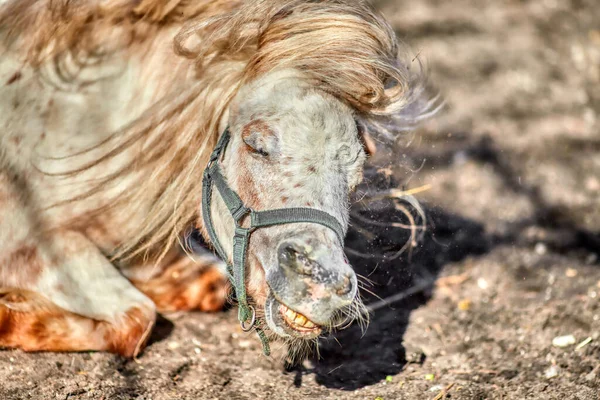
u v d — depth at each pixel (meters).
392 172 7.70
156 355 7.31
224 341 7.66
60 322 7.02
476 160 11.77
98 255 7.24
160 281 7.89
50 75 6.95
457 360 7.61
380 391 7.02
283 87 6.04
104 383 6.73
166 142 6.64
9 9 7.21
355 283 5.74
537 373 7.38
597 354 7.64
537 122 13.02
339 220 5.88
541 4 17.38
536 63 14.95
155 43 6.75
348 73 6.01
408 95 6.56
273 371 7.27
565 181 11.52
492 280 9.18
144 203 6.92
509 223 10.45
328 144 5.88
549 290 8.98
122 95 6.88
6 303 7.00
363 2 6.45
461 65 14.58
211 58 6.41
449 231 10.12
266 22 6.11
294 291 5.64
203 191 6.49
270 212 5.87
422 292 8.87
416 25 15.86
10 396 6.45
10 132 6.99
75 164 6.91
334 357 7.60
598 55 15.48
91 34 6.87
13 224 7.05
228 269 6.48
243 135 6.04
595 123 13.18
